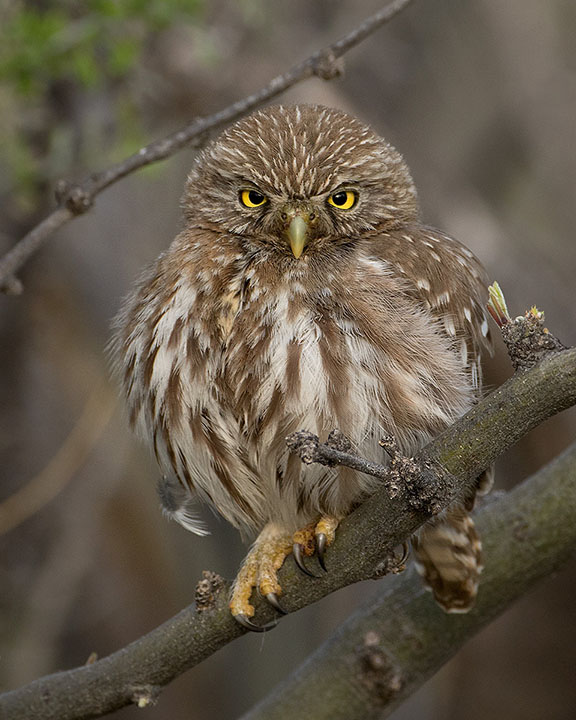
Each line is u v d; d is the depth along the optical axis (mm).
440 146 16703
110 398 13078
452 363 9016
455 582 9422
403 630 9555
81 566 14531
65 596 14414
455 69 17062
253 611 8227
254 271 9102
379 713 9516
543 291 15523
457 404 8930
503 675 16766
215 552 15141
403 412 8680
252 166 9289
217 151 9625
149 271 9906
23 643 14078
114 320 10188
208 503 9711
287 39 14625
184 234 9734
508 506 9656
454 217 15828
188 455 9195
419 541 9297
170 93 13453
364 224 9523
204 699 15328
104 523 14945
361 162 9414
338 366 8648
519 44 17469
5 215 13469
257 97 8062
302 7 15461
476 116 17047
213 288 9094
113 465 14648
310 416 8609
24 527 14414
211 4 13734
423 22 16875
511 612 17062
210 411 8953
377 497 7809
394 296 9031
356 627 9656
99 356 14219
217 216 9500
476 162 17016
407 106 16672
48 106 12750
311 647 14578
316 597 8211
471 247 15555
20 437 13992
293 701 9523
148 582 15203
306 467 8641
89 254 14297
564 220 17031
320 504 8766
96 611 15156
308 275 9062
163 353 9070
